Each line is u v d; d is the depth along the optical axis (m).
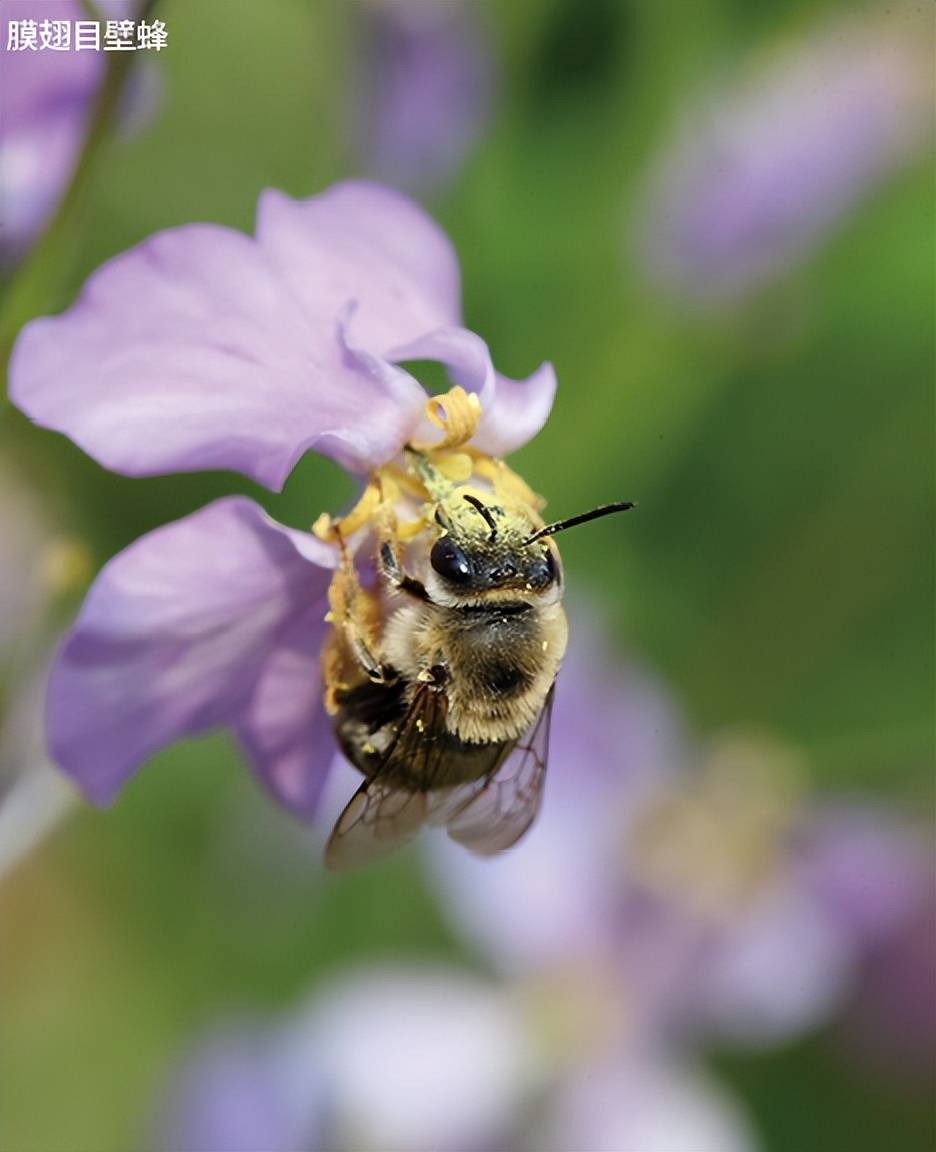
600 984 0.23
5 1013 0.25
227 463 0.16
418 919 0.24
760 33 0.25
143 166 0.25
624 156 0.25
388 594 0.16
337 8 0.25
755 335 0.25
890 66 0.24
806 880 0.23
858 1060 0.24
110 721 0.16
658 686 0.23
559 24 0.25
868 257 0.25
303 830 0.25
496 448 0.17
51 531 0.24
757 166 0.24
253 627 0.16
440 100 0.25
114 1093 0.25
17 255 0.17
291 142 0.25
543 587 0.17
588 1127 0.22
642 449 0.26
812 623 0.27
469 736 0.17
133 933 0.25
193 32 0.25
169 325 0.16
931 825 0.23
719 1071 0.24
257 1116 0.22
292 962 0.25
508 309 0.25
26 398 0.16
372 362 0.16
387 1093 0.22
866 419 0.27
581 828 0.23
